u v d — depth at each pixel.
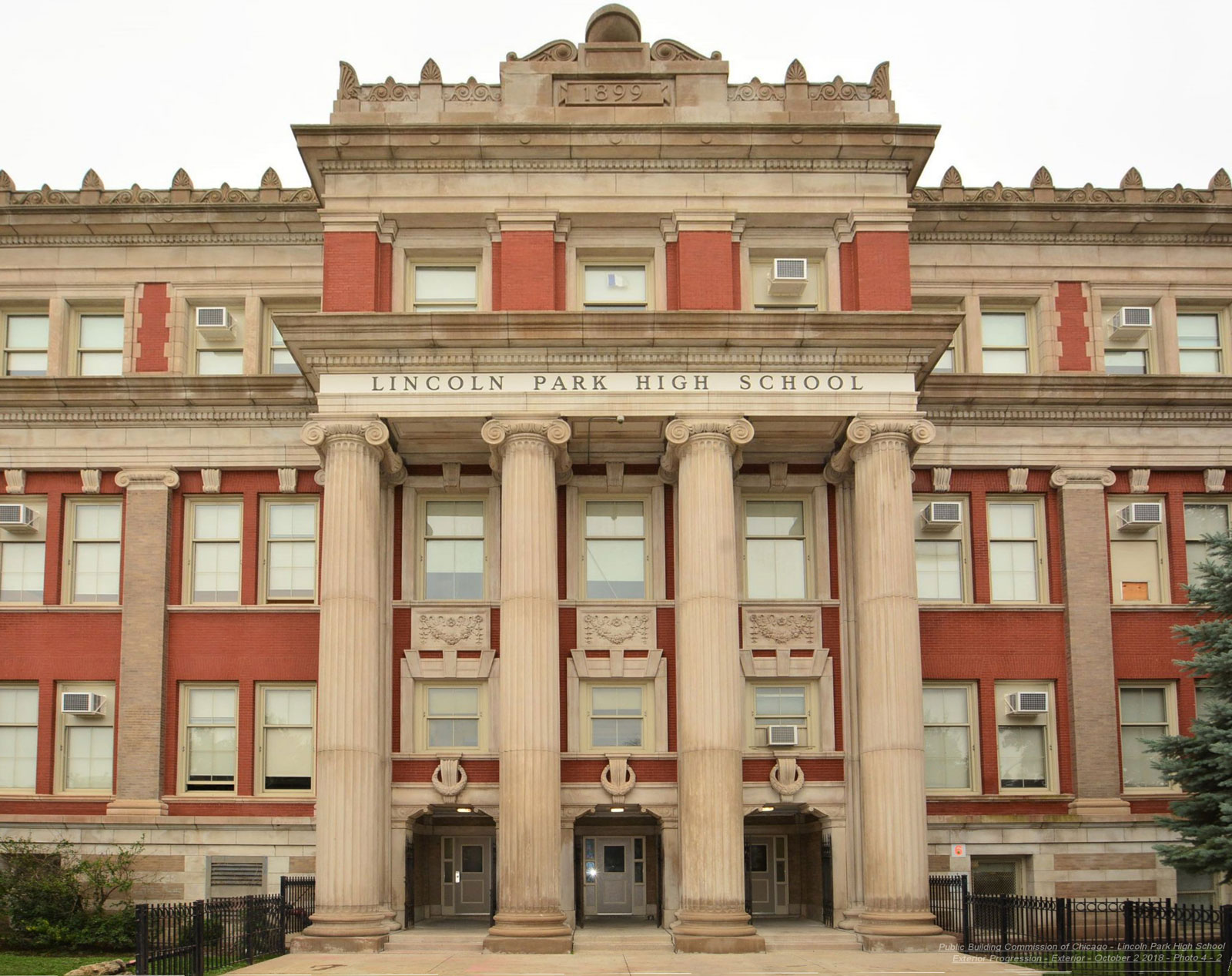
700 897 29.31
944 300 37.59
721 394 31.53
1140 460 36.50
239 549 36.12
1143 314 37.00
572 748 33.06
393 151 33.12
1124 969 25.23
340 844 29.45
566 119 33.69
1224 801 27.09
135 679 34.94
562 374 31.61
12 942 30.17
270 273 37.19
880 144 33.28
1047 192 37.53
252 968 25.97
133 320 37.03
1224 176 37.94
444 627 33.75
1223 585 29.47
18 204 37.06
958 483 36.28
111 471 36.16
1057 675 35.56
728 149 33.28
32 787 35.16
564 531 34.22
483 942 29.53
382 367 31.66
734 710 30.23
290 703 35.25
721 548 30.81
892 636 30.55
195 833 34.03
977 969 25.64
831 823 32.78
